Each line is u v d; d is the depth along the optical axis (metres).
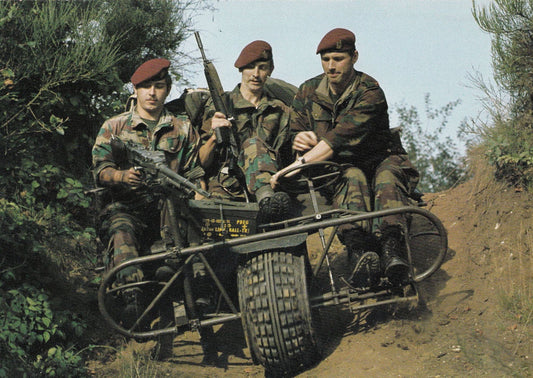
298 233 3.83
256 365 4.14
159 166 3.94
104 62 5.61
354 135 4.30
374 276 3.98
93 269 4.95
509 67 5.44
